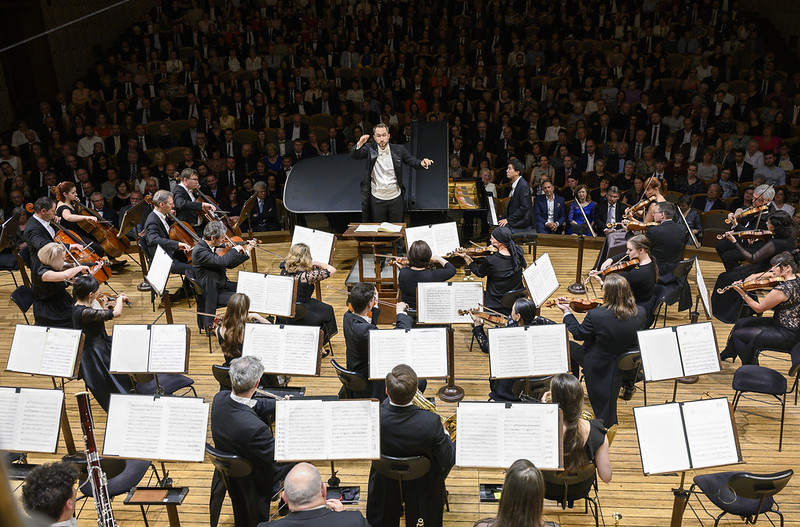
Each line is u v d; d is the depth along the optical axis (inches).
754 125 474.0
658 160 430.0
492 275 255.3
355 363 206.8
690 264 264.1
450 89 541.6
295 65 574.2
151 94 544.4
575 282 331.9
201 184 429.7
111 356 203.5
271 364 198.4
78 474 133.6
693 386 244.2
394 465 157.2
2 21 526.0
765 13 621.9
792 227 256.5
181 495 169.0
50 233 272.4
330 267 259.9
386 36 592.7
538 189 411.5
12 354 200.8
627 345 202.2
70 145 488.7
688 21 577.3
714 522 181.5
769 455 206.2
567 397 154.8
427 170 358.6
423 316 222.8
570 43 570.3
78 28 598.2
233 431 159.9
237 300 201.0
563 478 159.8
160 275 255.0
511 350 196.5
